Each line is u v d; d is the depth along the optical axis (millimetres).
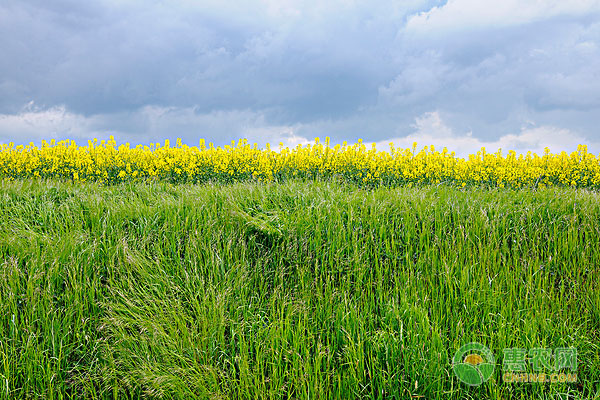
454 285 3977
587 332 3521
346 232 4816
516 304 3768
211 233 4742
